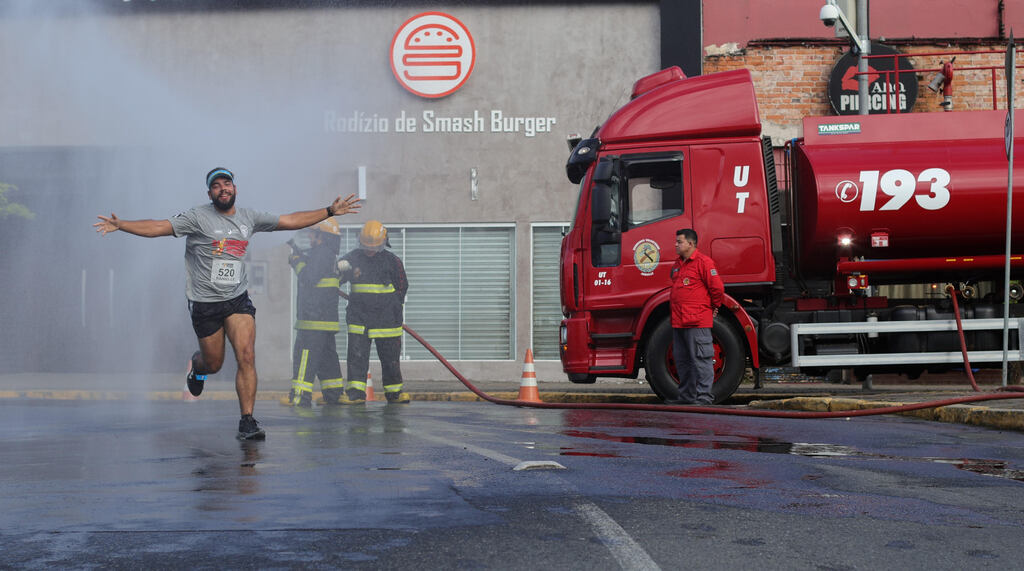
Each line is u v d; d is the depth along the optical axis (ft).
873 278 40.11
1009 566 12.60
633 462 21.06
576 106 61.98
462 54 62.39
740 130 38.96
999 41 58.95
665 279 38.83
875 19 59.62
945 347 39.93
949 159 38.81
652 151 39.27
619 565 12.47
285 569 12.35
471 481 18.51
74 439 26.55
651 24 61.77
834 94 59.31
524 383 40.55
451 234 62.23
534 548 13.34
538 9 62.23
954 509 16.07
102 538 13.93
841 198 38.68
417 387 53.72
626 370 39.24
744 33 60.85
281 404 41.39
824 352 39.68
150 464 21.20
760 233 38.63
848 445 24.36
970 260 39.19
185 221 27.17
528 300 61.36
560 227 61.62
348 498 16.80
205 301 27.20
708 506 16.22
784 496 17.12
